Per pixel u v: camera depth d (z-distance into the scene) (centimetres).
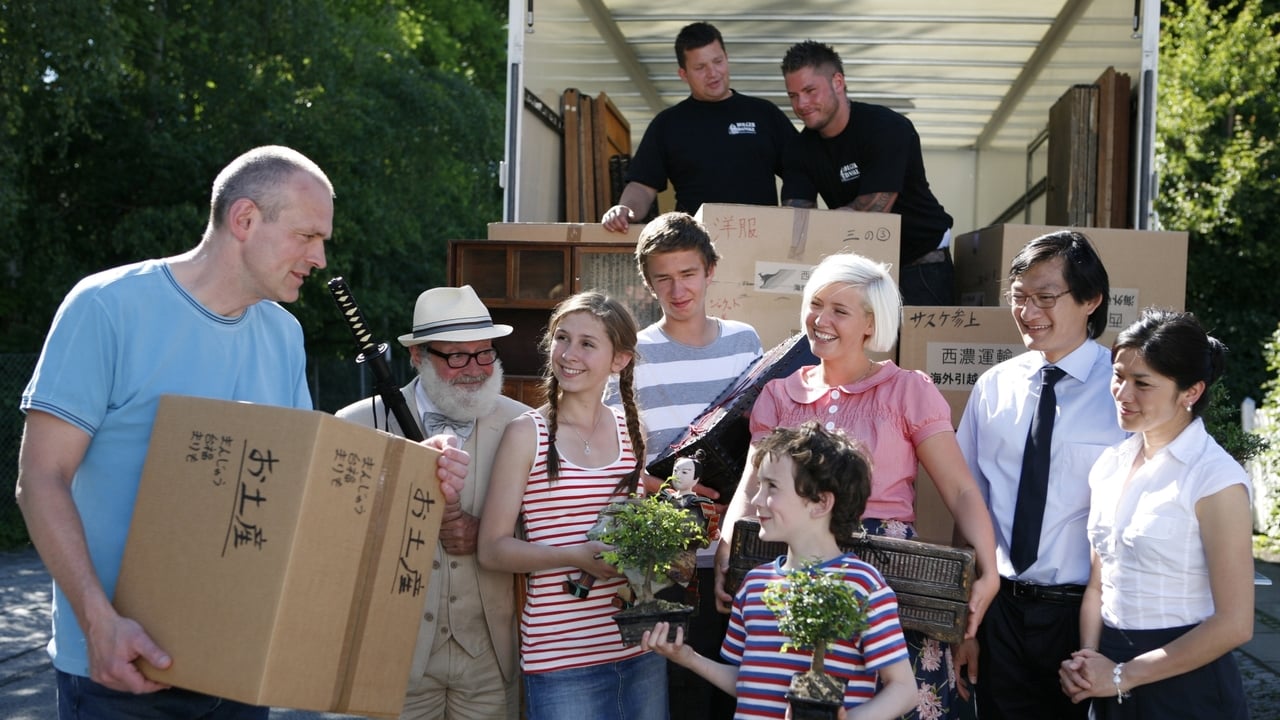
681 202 544
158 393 250
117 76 1186
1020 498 325
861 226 415
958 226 850
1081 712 314
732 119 541
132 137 1427
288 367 281
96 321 245
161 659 228
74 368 242
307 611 231
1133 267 427
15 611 813
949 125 806
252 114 1459
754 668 262
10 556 1058
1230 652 282
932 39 660
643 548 276
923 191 493
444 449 272
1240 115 1420
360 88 1591
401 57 1712
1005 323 397
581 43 602
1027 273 329
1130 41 509
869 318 312
